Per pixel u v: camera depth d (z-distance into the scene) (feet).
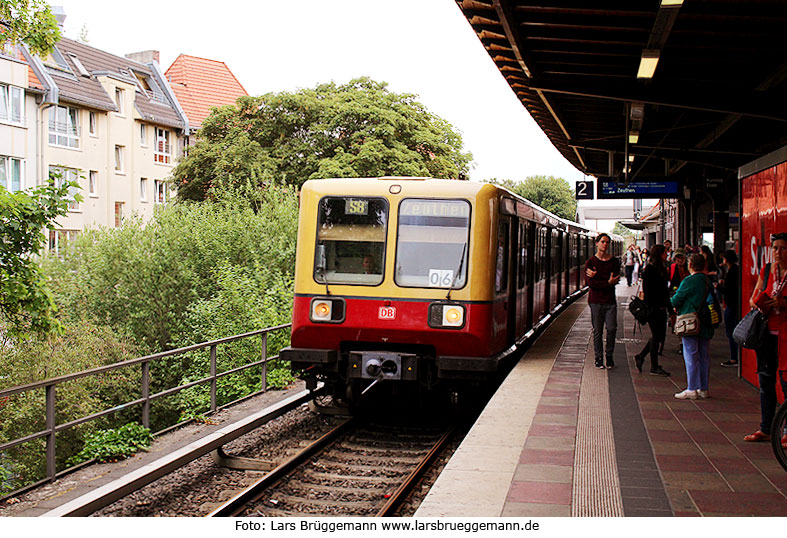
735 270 41.75
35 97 127.24
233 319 68.90
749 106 39.06
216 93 195.31
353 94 129.29
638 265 141.90
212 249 90.17
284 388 46.26
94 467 29.25
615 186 86.07
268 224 91.86
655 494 19.67
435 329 33.63
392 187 34.63
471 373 34.06
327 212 35.19
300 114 125.59
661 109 52.54
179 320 86.89
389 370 34.01
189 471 29.22
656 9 29.60
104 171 148.97
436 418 39.06
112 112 151.43
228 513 23.45
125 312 87.71
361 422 37.60
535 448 24.32
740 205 36.52
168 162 170.30
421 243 34.22
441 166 131.64
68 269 90.27
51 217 42.93
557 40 34.14
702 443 24.90
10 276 42.29
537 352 47.65
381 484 27.53
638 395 33.30
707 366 32.50
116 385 71.51
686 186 84.48
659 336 38.78
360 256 34.63
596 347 41.09
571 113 56.54
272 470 28.66
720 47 33.50
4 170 120.98
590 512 18.29
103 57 161.38
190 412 37.50
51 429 27.25
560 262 69.21
